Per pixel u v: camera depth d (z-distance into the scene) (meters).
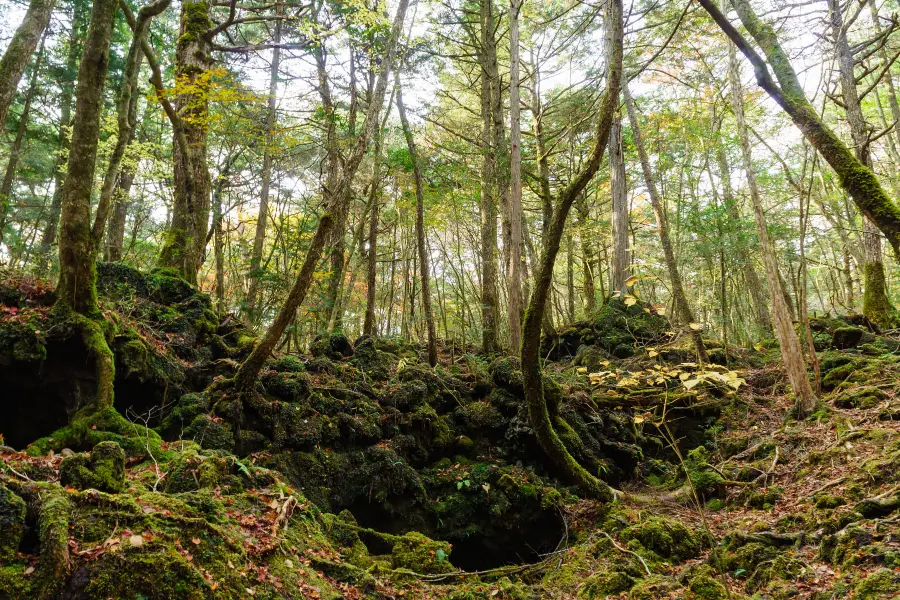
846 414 7.60
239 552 3.55
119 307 6.82
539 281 6.68
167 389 6.33
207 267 15.87
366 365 8.66
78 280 5.67
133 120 6.50
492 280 11.16
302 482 6.30
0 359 5.07
